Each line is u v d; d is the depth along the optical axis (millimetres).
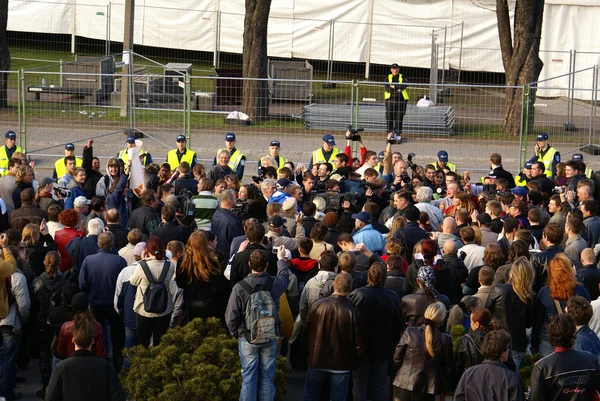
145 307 9914
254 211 12875
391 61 34500
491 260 10273
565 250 11445
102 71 28422
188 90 21750
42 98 27844
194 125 24906
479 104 26156
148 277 9938
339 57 34625
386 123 24438
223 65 36344
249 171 22516
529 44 26047
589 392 7562
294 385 10641
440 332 8719
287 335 10164
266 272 9758
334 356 9086
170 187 13609
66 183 14773
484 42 34156
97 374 7652
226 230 11852
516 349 9523
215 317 9758
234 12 34969
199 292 9805
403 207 12656
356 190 14234
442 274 10000
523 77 26094
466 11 33906
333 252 10109
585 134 24578
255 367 9125
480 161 23391
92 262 10492
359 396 9445
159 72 34000
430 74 32219
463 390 7523
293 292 10227
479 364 7645
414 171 16547
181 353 9547
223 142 24234
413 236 11430
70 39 37469
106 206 14250
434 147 24359
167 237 11523
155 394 9164
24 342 11008
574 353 7594
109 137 24312
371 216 12258
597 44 33125
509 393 7387
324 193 13648
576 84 33312
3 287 9867
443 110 24766
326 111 24938
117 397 7672
